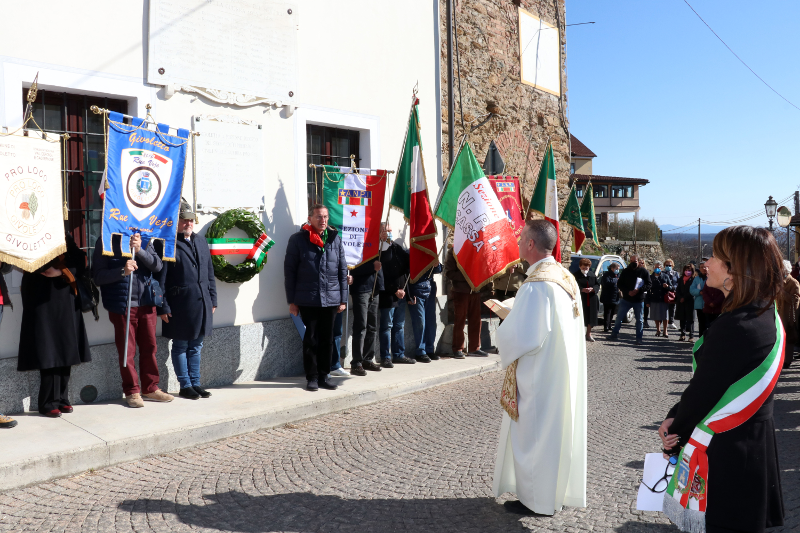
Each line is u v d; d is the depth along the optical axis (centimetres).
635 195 5109
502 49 1102
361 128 834
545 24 1230
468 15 1017
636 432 552
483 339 966
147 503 387
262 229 693
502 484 380
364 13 836
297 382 690
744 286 233
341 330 739
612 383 781
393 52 880
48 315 506
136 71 616
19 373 532
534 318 349
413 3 911
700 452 234
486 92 1062
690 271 1237
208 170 668
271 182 727
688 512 236
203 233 665
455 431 555
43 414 523
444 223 810
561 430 350
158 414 539
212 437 520
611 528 348
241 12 695
